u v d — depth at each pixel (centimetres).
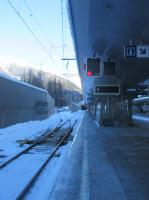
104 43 1870
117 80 3272
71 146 1803
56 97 13625
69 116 7319
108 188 847
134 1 1163
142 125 3897
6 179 974
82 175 1017
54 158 1402
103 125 3791
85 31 1644
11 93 3198
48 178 997
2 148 1720
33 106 4309
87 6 1251
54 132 2869
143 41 1733
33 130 3009
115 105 3991
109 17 1363
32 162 1291
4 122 2967
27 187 841
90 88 5309
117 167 1152
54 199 754
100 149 1669
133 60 2286
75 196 776
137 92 3966
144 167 1148
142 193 793
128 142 2003
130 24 1463
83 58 2617
